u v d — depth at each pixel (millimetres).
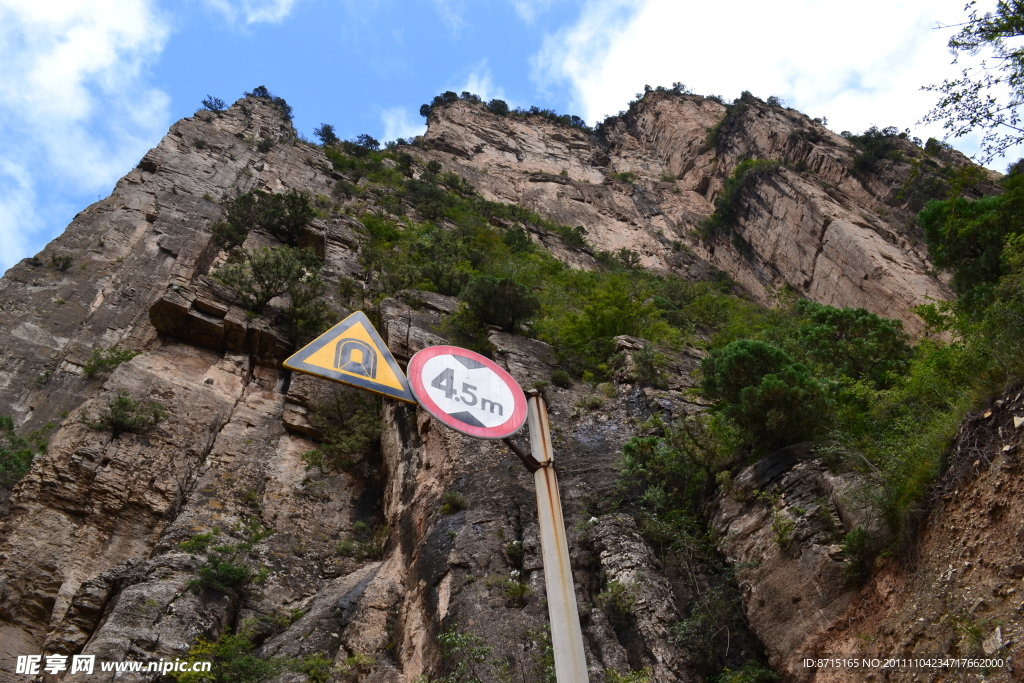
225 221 45438
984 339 12633
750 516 15328
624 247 75438
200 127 62625
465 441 21125
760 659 12883
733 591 14273
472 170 84688
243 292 31844
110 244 42812
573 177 93750
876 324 24469
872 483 13086
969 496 10586
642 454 18141
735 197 73000
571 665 6082
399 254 44438
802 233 62625
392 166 73625
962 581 10023
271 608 18516
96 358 33938
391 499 22406
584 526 17031
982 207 22531
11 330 34688
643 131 106000
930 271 52438
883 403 16422
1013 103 13727
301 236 42406
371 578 18922
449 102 101312
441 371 7461
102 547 21000
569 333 28906
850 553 12445
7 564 19969
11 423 29172
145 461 23297
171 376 27656
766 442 17000
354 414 27625
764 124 83812
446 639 13469
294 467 25156
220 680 14969
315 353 7008
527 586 15461
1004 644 8820
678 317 39344
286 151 64562
